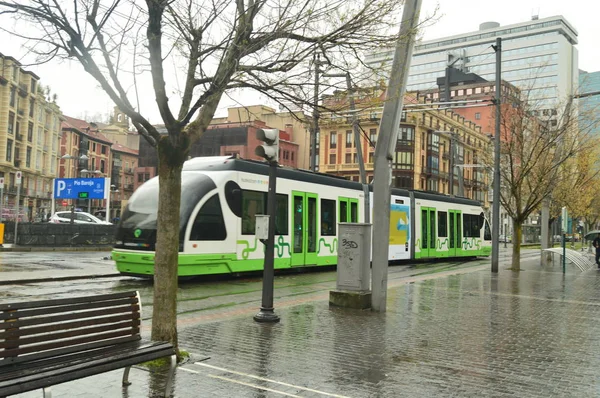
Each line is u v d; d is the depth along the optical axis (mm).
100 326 4852
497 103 20875
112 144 98812
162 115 6082
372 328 8688
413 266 24125
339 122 9664
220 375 5766
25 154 68250
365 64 7305
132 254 14172
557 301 12547
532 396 5352
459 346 7527
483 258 34406
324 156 74938
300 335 7980
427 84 133250
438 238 26172
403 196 23734
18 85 65812
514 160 22984
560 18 117750
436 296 12906
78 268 17859
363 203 21172
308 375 5867
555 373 6230
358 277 10797
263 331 8195
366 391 5371
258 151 8797
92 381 5414
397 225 23094
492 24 129750
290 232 17312
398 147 68875
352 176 72312
